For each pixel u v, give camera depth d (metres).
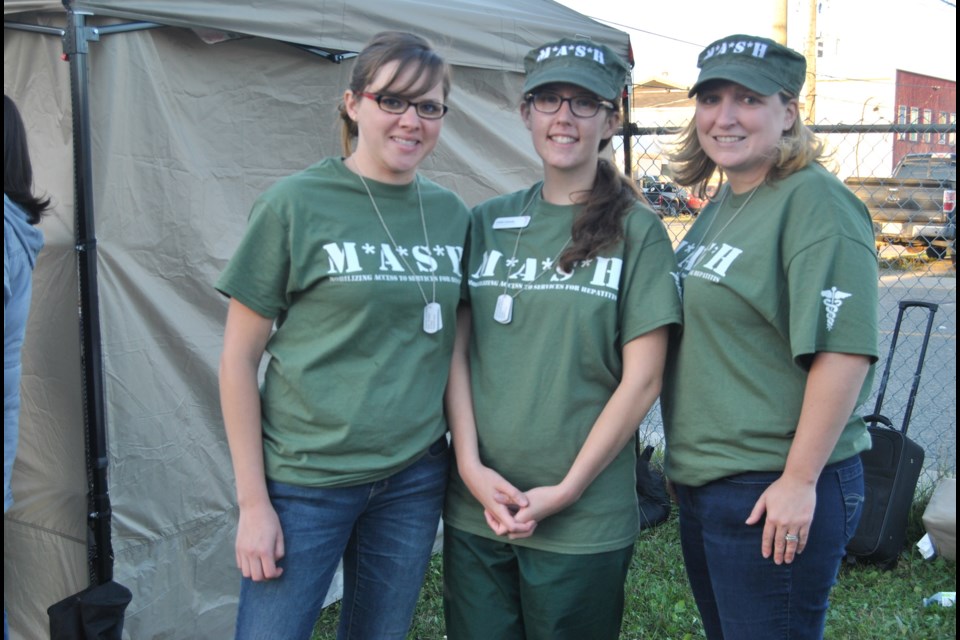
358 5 2.99
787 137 1.75
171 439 2.71
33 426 2.58
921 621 2.97
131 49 2.54
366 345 1.77
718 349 1.76
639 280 1.81
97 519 2.51
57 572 2.62
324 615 3.12
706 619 2.04
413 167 1.80
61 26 2.44
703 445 1.79
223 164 2.81
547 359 1.83
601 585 1.89
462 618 2.00
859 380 1.64
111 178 2.52
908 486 3.39
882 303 8.71
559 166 1.83
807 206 1.67
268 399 1.84
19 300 2.09
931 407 5.76
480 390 1.90
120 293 2.56
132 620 2.64
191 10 2.57
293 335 1.79
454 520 1.99
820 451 1.66
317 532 1.80
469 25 3.41
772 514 1.69
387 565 1.92
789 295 1.68
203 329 2.77
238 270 1.72
